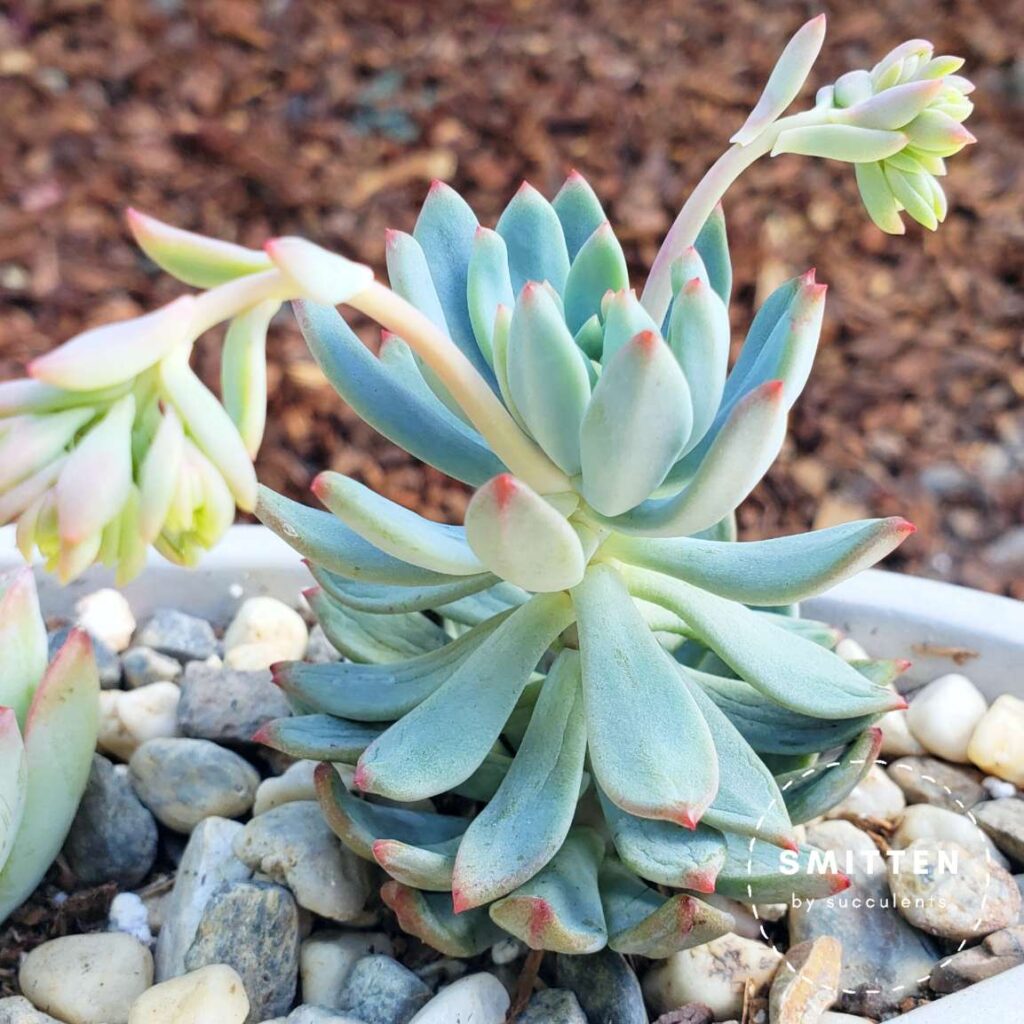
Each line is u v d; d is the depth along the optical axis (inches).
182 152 31.9
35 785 14.4
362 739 14.4
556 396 13.0
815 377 27.2
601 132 33.2
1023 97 35.2
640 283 29.2
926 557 23.6
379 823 14.5
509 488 12.2
